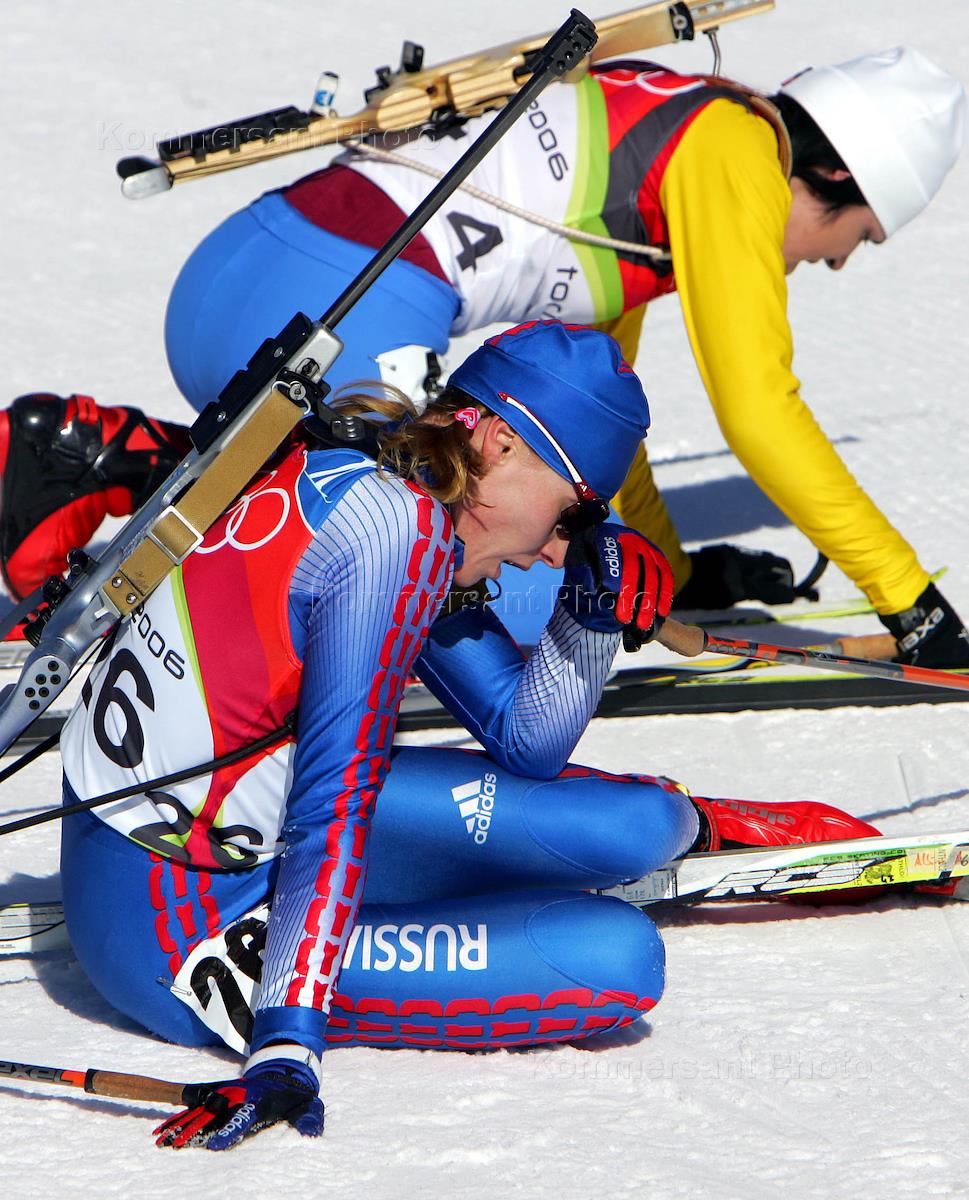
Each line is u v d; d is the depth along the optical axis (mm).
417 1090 8516
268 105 35188
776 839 10922
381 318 13508
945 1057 8977
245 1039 8555
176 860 8617
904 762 13445
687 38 14000
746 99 13727
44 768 13508
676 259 13625
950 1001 9633
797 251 14328
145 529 8359
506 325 25719
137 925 8688
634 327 15852
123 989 8867
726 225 13305
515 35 39781
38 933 10203
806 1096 8547
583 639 9391
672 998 9703
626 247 13805
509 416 8422
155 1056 8906
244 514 8258
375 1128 8062
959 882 10828
